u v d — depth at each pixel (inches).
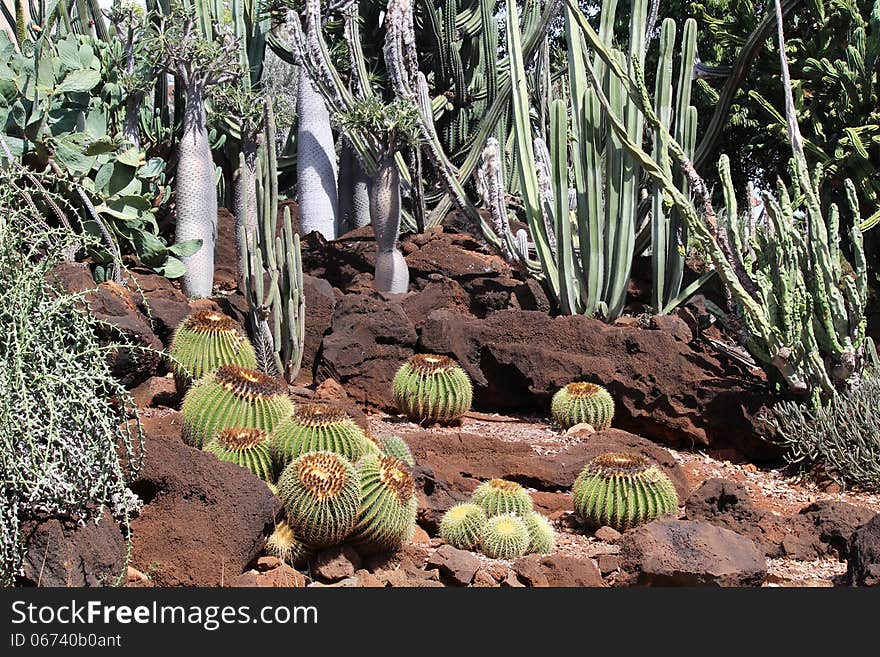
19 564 128.2
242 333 265.6
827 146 379.2
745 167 483.2
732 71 366.9
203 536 145.2
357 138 381.4
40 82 313.6
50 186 304.7
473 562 158.6
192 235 342.3
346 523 150.8
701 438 269.9
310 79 403.5
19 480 123.0
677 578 155.4
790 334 259.1
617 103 321.4
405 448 199.6
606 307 328.5
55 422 126.0
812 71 381.4
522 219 463.5
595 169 324.2
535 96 486.0
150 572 142.6
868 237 382.6
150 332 238.5
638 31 330.6
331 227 429.4
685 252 307.7
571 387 266.4
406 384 257.6
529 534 176.1
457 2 482.9
